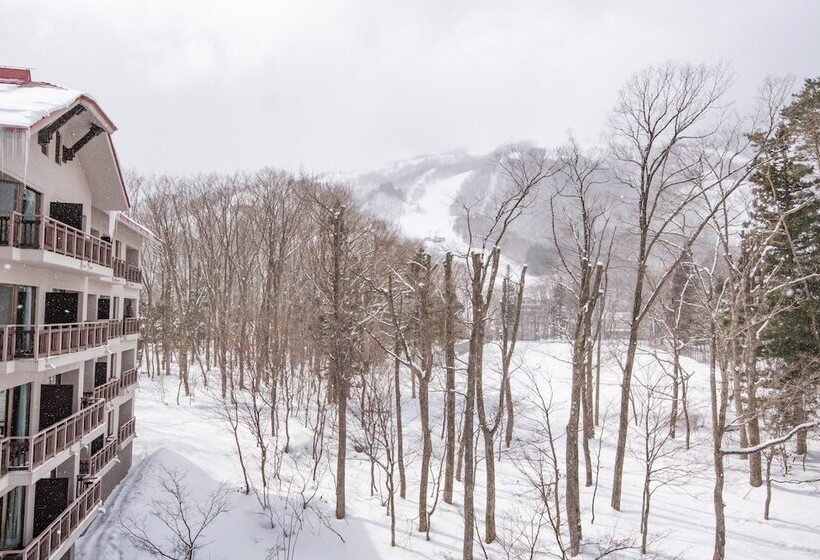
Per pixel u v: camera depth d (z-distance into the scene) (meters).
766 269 27.73
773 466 28.56
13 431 15.49
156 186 57.06
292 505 24.78
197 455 28.30
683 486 27.39
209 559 19.97
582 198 23.22
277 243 52.47
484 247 22.19
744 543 20.86
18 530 15.14
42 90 15.66
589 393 36.34
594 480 29.20
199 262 56.53
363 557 21.55
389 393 32.31
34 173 15.33
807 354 25.80
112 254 20.44
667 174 26.52
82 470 18.84
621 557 20.11
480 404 22.97
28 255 13.94
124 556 18.67
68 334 16.11
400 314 33.88
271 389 35.34
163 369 50.56
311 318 39.94
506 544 21.98
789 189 27.05
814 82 24.64
